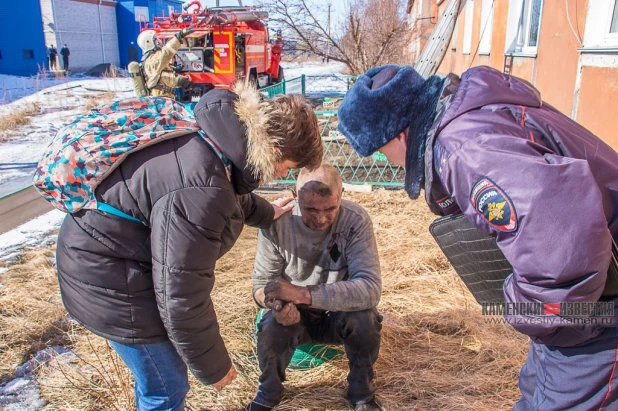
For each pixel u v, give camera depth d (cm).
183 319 163
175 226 154
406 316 324
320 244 238
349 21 1194
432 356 283
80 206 161
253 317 325
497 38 894
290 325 230
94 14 3278
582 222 110
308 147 167
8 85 2067
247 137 155
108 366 272
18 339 304
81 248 167
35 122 1184
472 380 261
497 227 119
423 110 142
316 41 1216
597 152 132
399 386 261
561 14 558
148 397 194
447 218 156
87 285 170
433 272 383
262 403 242
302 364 274
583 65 489
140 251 168
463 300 340
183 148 160
